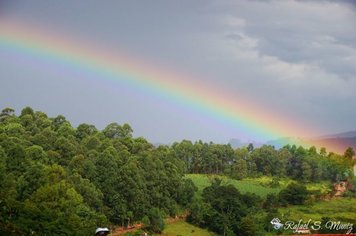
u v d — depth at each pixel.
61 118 172.25
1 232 69.69
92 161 132.38
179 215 154.12
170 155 179.75
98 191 121.12
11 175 99.06
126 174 131.62
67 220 89.12
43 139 135.38
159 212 136.25
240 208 156.75
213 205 157.12
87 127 170.38
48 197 96.06
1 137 121.62
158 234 133.88
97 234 30.08
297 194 184.62
